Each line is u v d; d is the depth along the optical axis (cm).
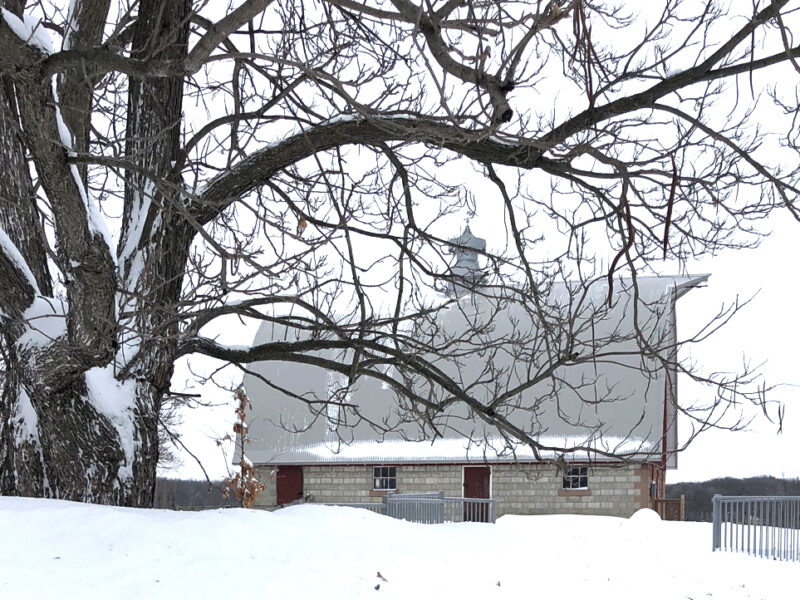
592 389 2470
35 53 491
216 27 388
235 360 916
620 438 2417
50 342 734
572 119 654
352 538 736
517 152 665
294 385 2828
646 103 599
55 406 751
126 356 814
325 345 881
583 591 745
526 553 850
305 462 2666
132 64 449
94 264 633
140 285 740
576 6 301
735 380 767
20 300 756
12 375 824
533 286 795
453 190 945
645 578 923
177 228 788
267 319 816
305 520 763
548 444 2461
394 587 613
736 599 922
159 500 2897
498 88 325
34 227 814
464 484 2573
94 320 663
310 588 580
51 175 581
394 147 800
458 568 708
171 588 542
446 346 891
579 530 1888
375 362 898
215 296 725
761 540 1380
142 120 776
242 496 1422
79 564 562
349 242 782
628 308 2378
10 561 554
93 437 764
